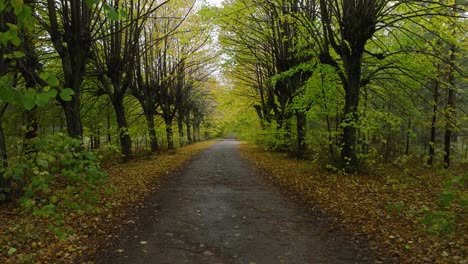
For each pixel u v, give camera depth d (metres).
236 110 42.88
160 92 25.91
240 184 12.07
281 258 5.28
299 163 16.58
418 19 12.58
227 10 16.25
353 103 11.88
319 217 7.54
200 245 5.88
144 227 6.93
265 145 26.34
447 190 4.25
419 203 8.40
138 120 25.22
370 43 15.03
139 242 6.01
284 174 13.60
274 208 8.48
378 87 15.71
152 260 5.20
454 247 5.46
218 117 59.53
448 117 15.33
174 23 21.08
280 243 5.96
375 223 6.82
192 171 15.78
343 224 6.93
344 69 12.44
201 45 23.48
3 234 5.95
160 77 23.78
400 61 13.17
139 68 21.50
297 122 18.55
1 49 6.01
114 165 17.45
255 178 13.44
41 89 2.71
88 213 7.46
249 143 42.47
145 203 9.09
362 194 9.41
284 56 17.56
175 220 7.46
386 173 12.93
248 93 30.91
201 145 40.97
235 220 7.44
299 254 5.44
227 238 6.25
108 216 7.45
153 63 23.45
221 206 8.74
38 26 12.76
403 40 14.01
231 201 9.32
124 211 8.05
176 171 15.71
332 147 13.40
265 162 18.50
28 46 8.52
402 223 6.77
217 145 42.66
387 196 9.17
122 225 6.99
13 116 10.75
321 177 11.93
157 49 22.98
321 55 12.47
